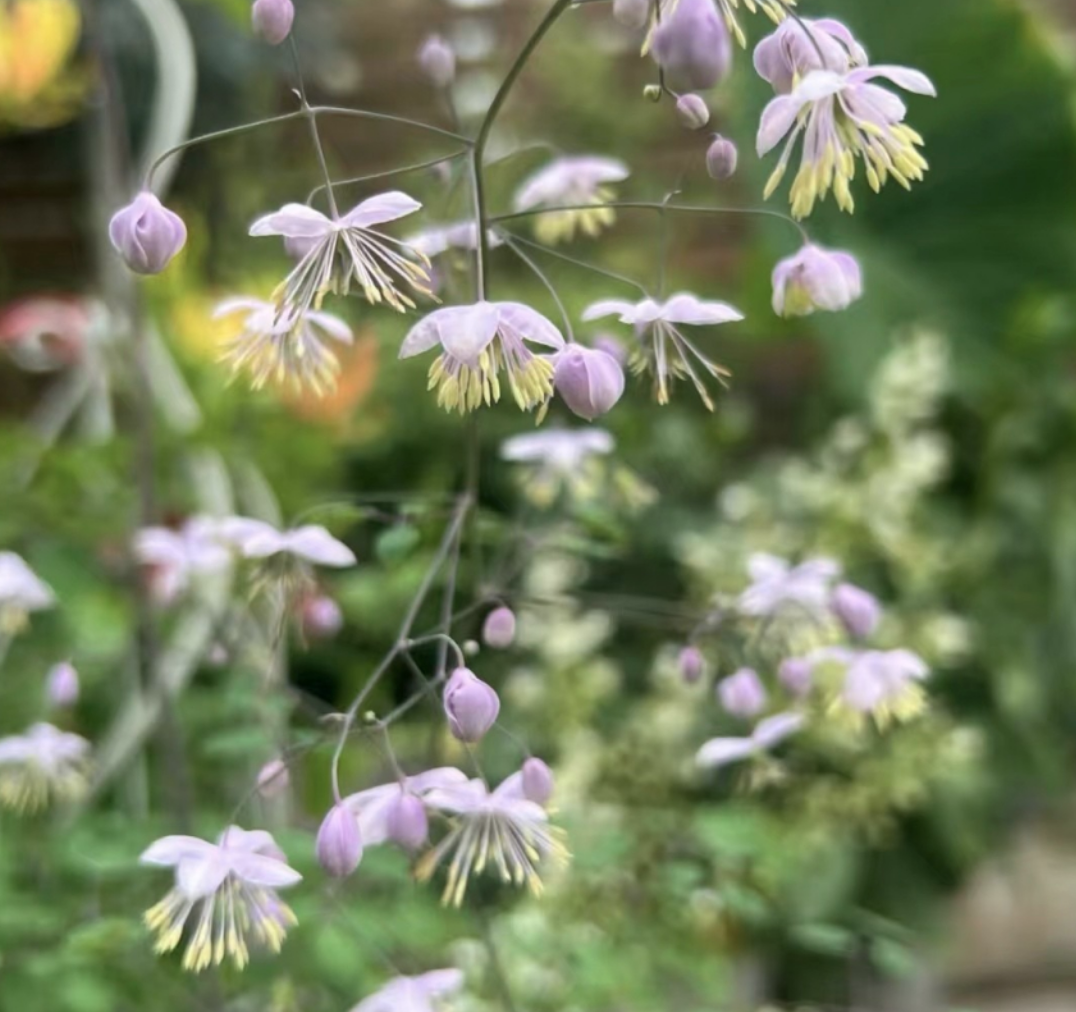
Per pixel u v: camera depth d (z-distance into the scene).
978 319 0.96
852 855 0.70
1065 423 0.85
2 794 0.47
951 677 0.80
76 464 0.56
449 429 0.81
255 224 0.36
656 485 0.83
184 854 0.37
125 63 0.70
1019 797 0.85
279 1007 0.44
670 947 0.51
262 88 0.90
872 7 0.90
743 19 0.67
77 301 0.71
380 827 0.38
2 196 0.94
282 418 0.65
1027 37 0.90
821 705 0.51
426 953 0.48
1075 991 0.90
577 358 0.36
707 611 0.46
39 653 0.56
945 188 0.96
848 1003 0.66
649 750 0.62
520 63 0.36
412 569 0.51
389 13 1.02
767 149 0.35
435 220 0.44
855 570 0.76
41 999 0.46
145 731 0.52
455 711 0.37
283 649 0.50
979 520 0.83
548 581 0.63
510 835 0.38
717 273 1.01
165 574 0.50
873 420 0.81
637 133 1.03
